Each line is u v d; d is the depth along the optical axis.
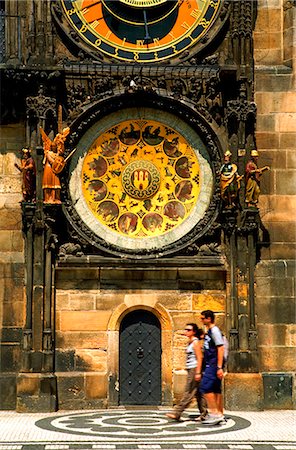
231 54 27.98
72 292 27.19
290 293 27.69
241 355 26.80
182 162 28.06
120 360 27.38
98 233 27.58
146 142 28.08
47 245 26.75
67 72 27.41
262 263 27.77
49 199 26.61
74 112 27.33
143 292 27.41
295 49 28.44
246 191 27.19
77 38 27.97
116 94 27.31
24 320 26.86
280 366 27.41
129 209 27.91
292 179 28.06
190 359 23.36
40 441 20.44
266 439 20.84
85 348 27.08
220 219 27.58
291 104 28.30
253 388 26.58
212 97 27.83
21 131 27.66
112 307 27.28
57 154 26.62
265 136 28.19
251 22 28.11
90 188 27.81
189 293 27.50
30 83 27.16
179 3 28.47
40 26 27.59
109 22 28.28
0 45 28.72
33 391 26.11
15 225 27.34
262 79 28.36
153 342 27.48
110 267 27.19
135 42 28.27
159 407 27.06
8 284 27.09
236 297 27.08
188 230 27.66
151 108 27.83
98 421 23.92
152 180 27.98
